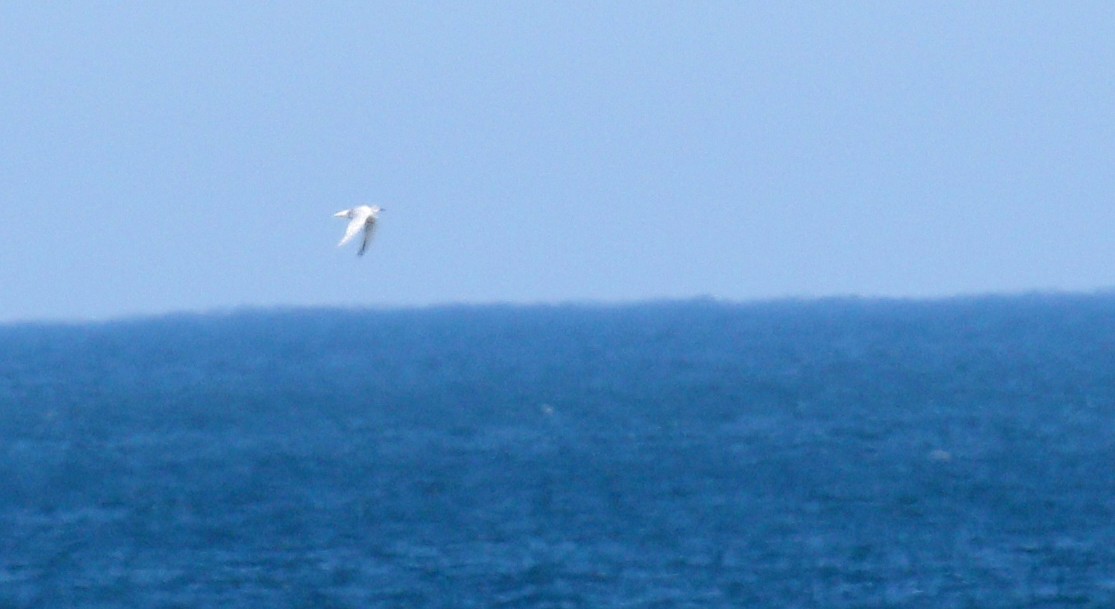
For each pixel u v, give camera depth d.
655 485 85.56
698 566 65.19
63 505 82.19
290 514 78.25
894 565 64.88
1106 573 62.78
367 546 70.12
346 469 94.12
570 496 82.12
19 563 68.06
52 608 60.91
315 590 62.38
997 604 58.75
